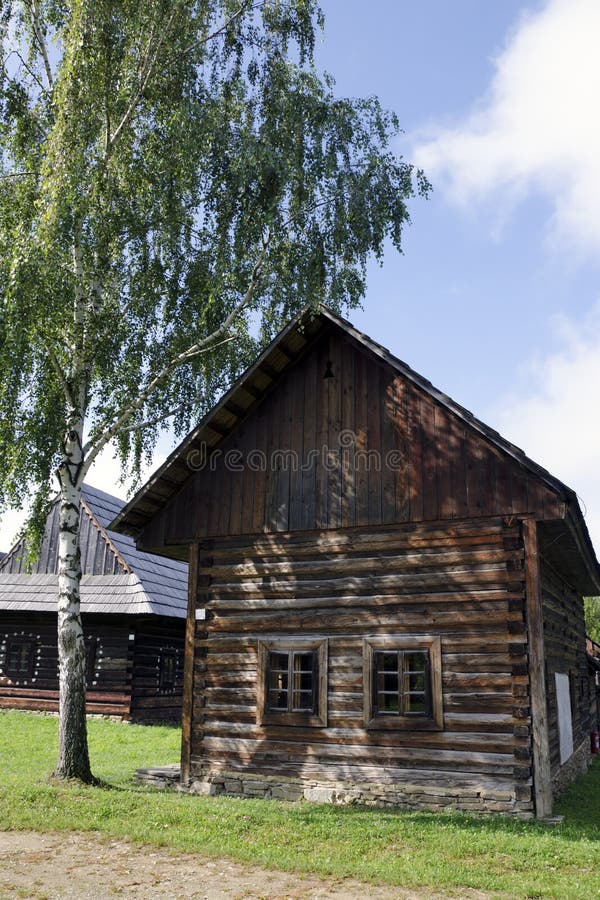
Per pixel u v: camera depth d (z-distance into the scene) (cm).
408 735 1187
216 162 1416
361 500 1307
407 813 1114
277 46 1507
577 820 1088
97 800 1104
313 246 1456
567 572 1634
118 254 1372
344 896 739
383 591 1263
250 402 1443
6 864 825
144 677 2378
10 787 1174
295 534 1360
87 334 1284
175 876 799
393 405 1324
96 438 1361
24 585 2545
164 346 1409
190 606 1417
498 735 1126
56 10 1362
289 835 957
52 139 1210
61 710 1258
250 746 1309
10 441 1245
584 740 1923
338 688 1265
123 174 1364
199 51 1457
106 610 2306
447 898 734
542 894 739
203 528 1434
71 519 1301
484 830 983
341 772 1224
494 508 1191
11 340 1156
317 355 1426
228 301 1507
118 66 1333
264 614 1356
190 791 1316
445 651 1191
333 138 1474
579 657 1959
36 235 1167
